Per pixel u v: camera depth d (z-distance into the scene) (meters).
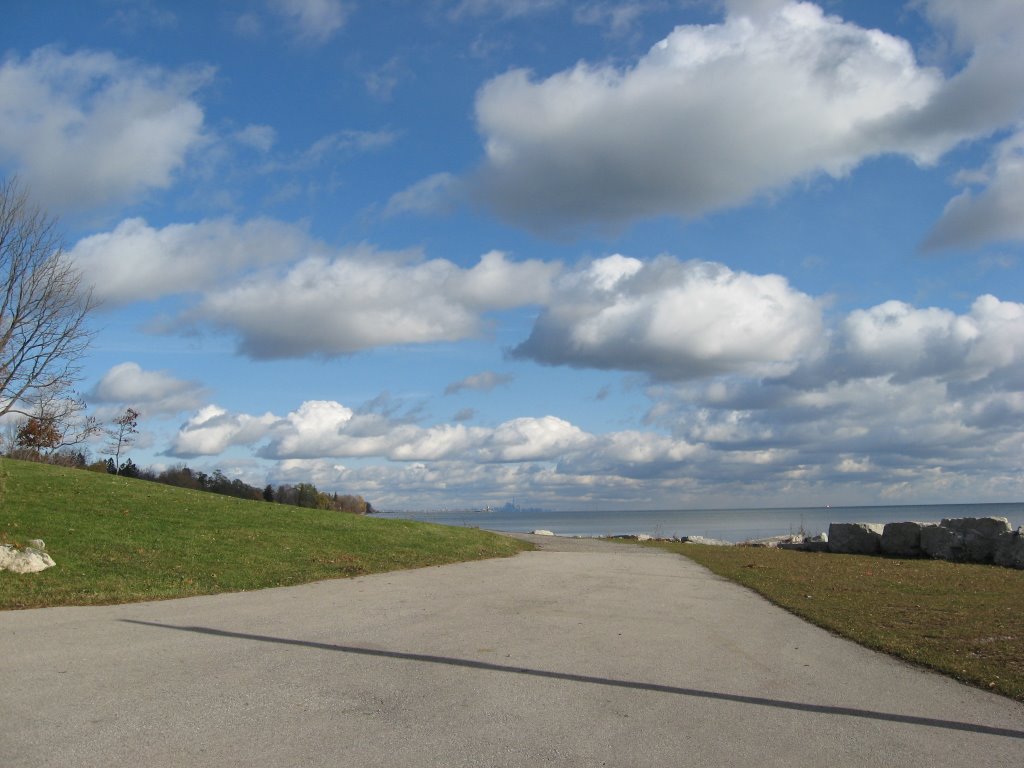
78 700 6.96
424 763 5.57
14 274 22.67
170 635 10.13
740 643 10.46
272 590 14.97
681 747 6.06
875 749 6.10
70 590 13.30
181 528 21.30
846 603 14.25
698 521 150.62
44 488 24.41
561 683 8.01
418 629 11.03
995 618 12.41
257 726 6.32
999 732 6.59
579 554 27.16
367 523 28.47
